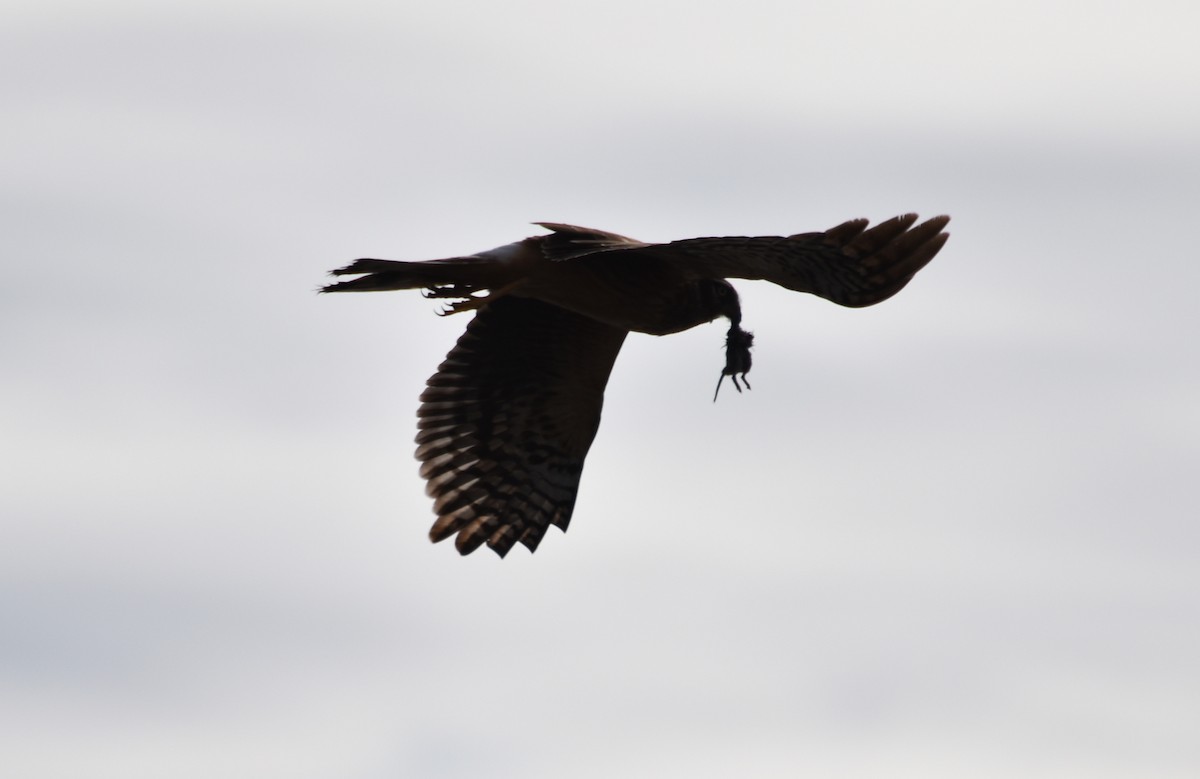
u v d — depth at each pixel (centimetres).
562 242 1406
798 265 1395
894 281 1381
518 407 1733
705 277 1537
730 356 1545
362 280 1472
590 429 1752
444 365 1717
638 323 1555
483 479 1750
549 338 1689
